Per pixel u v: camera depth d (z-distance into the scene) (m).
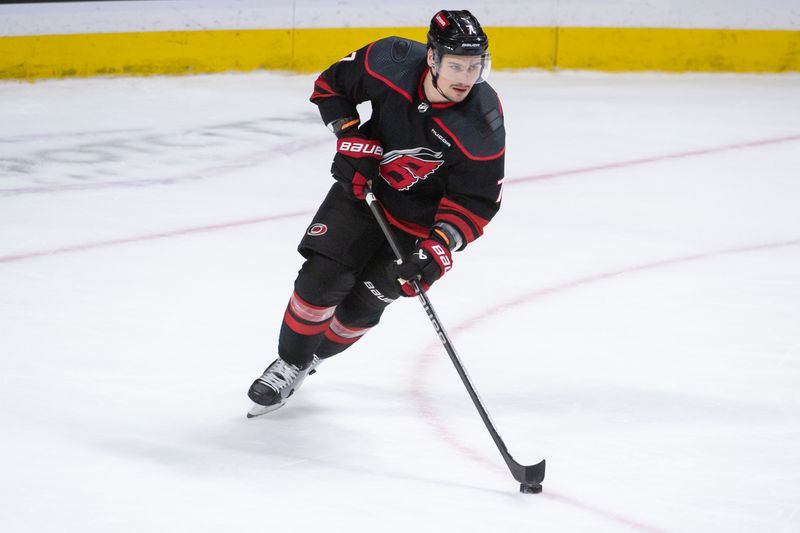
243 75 37.53
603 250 20.53
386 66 11.64
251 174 25.98
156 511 10.28
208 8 36.66
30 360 14.39
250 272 18.73
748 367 14.64
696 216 23.27
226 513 10.27
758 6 40.50
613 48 40.19
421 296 11.60
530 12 39.41
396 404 13.38
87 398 13.21
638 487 11.05
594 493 10.89
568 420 12.86
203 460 11.57
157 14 36.16
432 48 10.88
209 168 26.39
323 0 37.81
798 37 40.91
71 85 35.38
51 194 23.69
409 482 11.13
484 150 11.41
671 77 40.34
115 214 22.27
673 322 16.50
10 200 23.08
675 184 26.08
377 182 12.33
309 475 11.26
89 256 19.39
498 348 15.39
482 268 19.20
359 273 12.39
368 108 34.50
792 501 10.77
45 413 12.69
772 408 13.23
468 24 10.79
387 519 10.24
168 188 24.50
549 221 22.64
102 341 15.23
